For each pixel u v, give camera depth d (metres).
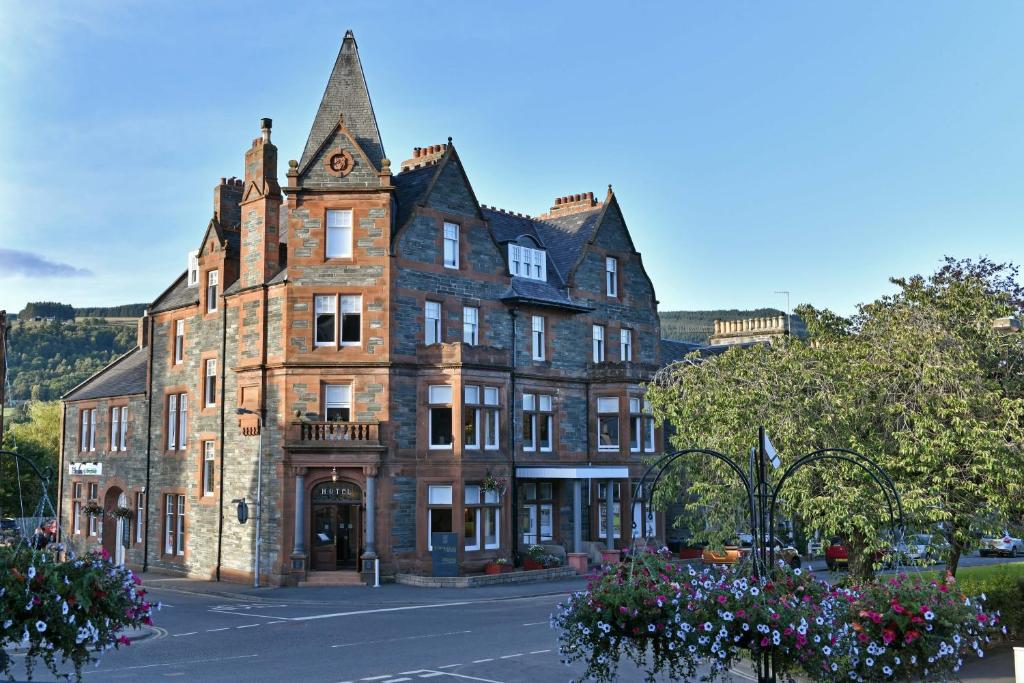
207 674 17.86
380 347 35.34
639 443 42.56
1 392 35.75
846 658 11.57
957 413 18.70
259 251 37.44
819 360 21.64
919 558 18.55
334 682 17.06
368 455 34.50
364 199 36.06
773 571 12.91
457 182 38.81
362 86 38.19
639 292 46.25
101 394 48.12
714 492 23.03
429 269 37.22
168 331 43.69
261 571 35.47
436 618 25.95
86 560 11.79
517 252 41.00
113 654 20.22
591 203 46.44
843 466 19.02
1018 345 20.58
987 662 18.11
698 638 11.23
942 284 22.64
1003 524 18.75
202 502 39.56
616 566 12.46
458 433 35.75
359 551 34.78
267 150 37.81
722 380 24.03
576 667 18.47
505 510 37.31
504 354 37.84
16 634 10.63
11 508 59.62
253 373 36.41
